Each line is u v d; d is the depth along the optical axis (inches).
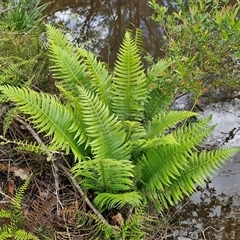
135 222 71.2
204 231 85.5
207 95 114.4
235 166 97.1
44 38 123.7
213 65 94.6
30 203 76.2
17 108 77.7
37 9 126.3
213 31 92.4
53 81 95.3
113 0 162.2
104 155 75.3
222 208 89.6
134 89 83.7
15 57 89.2
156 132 81.0
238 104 112.5
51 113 73.9
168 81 87.9
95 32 144.5
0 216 66.4
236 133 104.9
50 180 80.4
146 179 81.0
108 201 74.7
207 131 77.8
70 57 85.5
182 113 78.0
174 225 85.8
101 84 83.9
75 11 156.9
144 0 159.9
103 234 73.6
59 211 72.6
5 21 119.0
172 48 89.4
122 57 80.4
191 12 90.7
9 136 83.9
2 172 79.9
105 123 74.0
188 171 79.3
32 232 67.8
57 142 73.2
